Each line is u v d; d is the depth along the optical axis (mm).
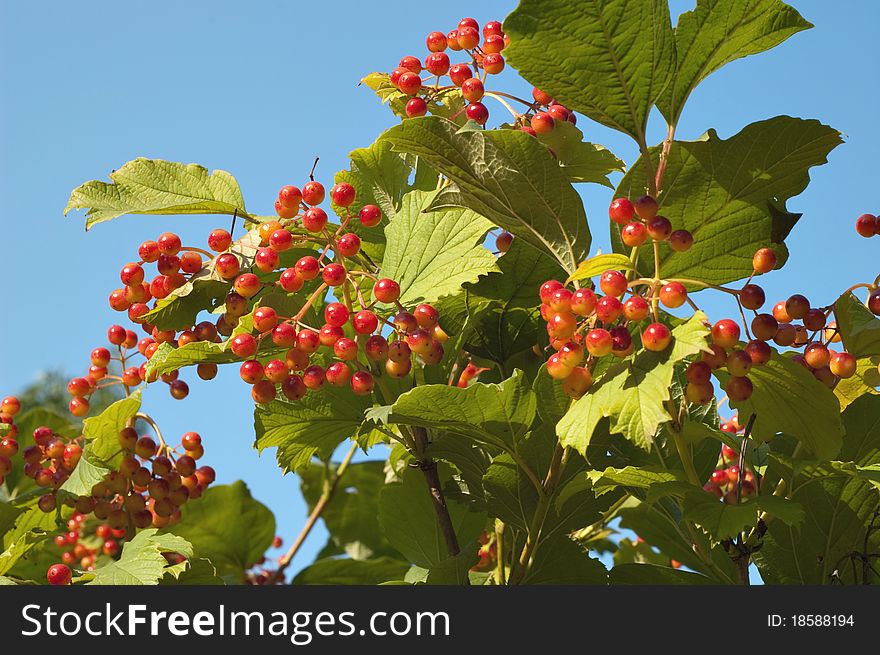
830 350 2066
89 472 2688
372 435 2684
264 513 3764
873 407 2293
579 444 1797
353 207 2730
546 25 1936
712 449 2422
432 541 2965
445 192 2268
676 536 2879
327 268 2102
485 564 3023
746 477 2705
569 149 2459
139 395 2680
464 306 2625
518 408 2178
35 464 2814
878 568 2352
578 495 2367
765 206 2168
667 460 2391
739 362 1855
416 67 2523
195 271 2270
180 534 3680
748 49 2055
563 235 2199
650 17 1945
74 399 2758
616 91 2039
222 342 2205
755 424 2162
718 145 2086
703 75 2076
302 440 2570
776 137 2076
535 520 2316
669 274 2232
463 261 2336
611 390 1825
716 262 2219
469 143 2121
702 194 2145
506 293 2625
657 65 2008
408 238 2445
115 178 2391
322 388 2457
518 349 2719
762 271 1962
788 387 2059
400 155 2764
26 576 3219
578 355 1862
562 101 2057
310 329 2107
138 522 2773
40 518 2893
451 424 2209
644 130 2078
